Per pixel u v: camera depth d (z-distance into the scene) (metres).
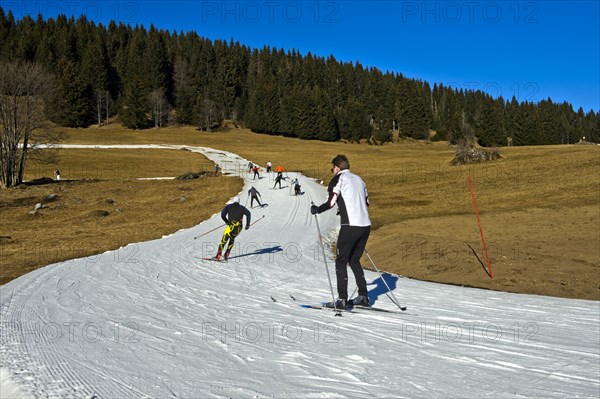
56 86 54.50
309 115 142.25
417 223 23.86
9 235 26.56
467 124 143.38
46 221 33.34
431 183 45.78
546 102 158.12
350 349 3.74
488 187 39.31
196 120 145.75
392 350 3.74
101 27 182.38
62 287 7.01
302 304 6.02
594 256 13.36
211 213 33.94
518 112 136.00
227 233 11.41
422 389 2.82
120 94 156.00
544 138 139.75
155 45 160.38
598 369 3.32
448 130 149.38
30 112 50.75
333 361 3.39
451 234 20.06
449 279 11.67
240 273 9.30
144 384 2.76
